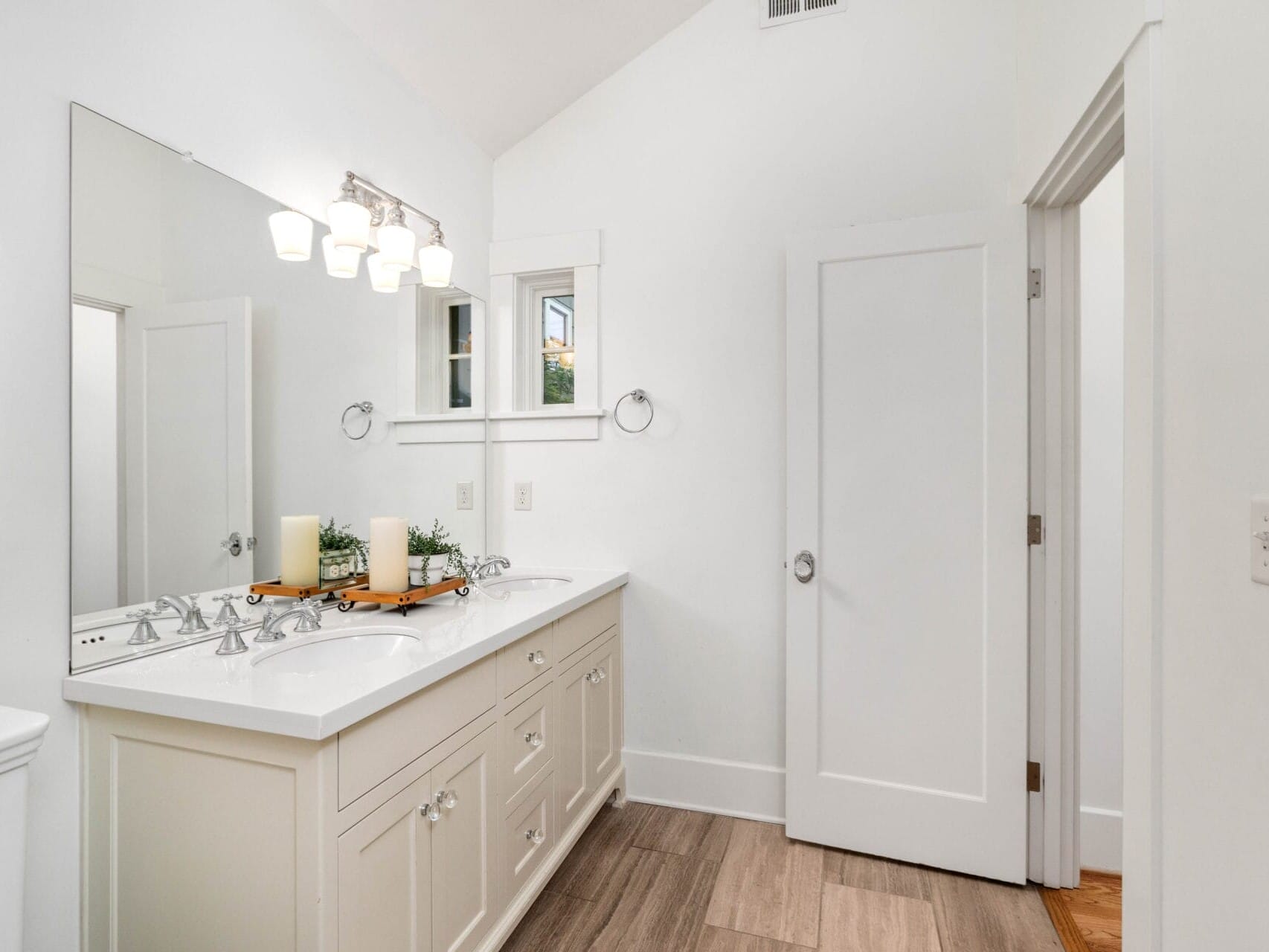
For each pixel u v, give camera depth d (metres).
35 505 1.11
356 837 1.06
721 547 2.24
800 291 2.04
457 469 2.27
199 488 1.38
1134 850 1.17
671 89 2.30
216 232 1.42
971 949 1.58
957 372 1.90
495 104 2.27
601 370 2.37
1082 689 1.93
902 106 2.05
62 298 1.15
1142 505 1.15
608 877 1.87
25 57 1.09
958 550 1.89
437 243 1.97
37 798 1.11
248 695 1.05
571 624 1.93
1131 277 1.19
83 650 1.17
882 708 1.97
